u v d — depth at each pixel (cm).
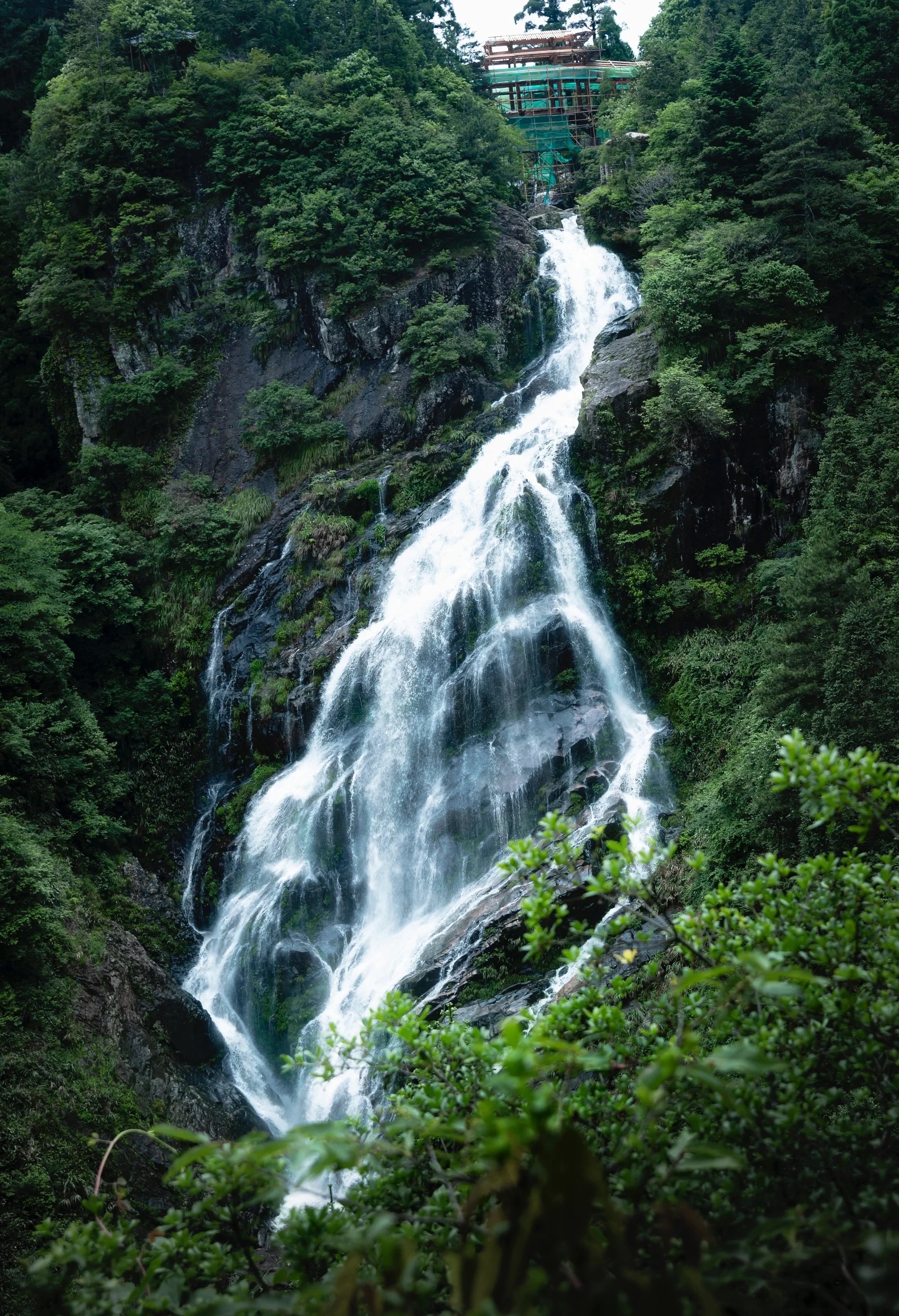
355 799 3347
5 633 3219
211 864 3534
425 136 4956
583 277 4862
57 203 4966
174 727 3853
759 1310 450
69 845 3131
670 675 3331
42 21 6544
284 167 4784
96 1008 2583
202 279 4781
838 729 2152
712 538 3453
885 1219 525
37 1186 2109
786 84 4141
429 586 3709
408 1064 788
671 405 3406
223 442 4484
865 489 3052
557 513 3612
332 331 4512
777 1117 599
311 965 3077
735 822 2445
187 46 5269
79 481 4503
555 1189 402
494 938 2653
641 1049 787
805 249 3684
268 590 3978
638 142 5256
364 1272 593
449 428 4231
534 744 3186
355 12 5838
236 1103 2731
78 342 4675
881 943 675
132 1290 579
